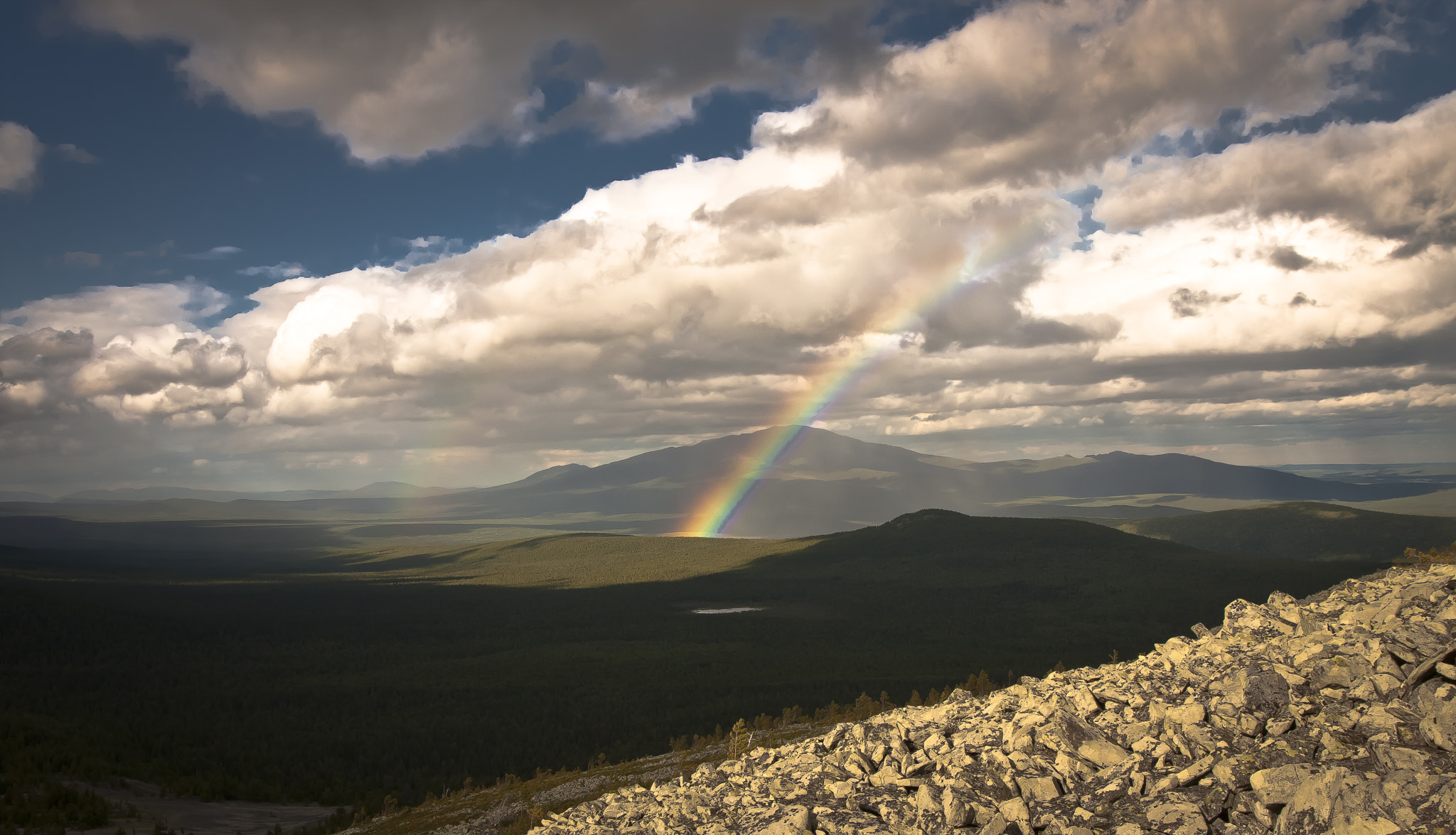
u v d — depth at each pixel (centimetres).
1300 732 1727
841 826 2016
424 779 14175
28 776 12450
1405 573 2705
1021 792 1881
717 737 13312
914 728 2500
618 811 2786
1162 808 1636
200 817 11869
